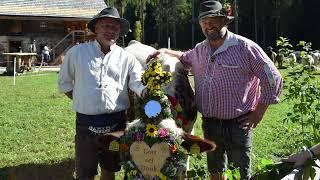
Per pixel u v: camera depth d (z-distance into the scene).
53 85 20.02
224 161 4.95
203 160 6.48
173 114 4.43
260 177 3.72
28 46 39.47
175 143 3.94
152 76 4.04
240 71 4.57
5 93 16.62
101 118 4.91
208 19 4.52
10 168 6.97
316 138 5.57
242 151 4.72
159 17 66.31
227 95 4.61
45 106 13.16
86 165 5.07
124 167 4.07
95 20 4.87
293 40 52.06
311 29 51.22
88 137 5.00
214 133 4.82
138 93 4.76
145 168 3.99
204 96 4.74
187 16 64.19
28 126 10.05
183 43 65.31
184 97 4.95
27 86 19.52
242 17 56.56
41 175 6.68
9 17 38.22
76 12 39.94
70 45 39.66
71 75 5.05
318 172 3.89
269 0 54.34
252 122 4.68
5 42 38.97
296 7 51.81
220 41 4.61
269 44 54.25
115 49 4.96
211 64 4.66
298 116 6.35
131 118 5.24
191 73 5.39
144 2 66.56
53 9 39.41
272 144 8.28
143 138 3.96
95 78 4.85
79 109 4.96
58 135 9.24
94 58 4.88
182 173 4.16
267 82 4.50
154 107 3.96
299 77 6.30
